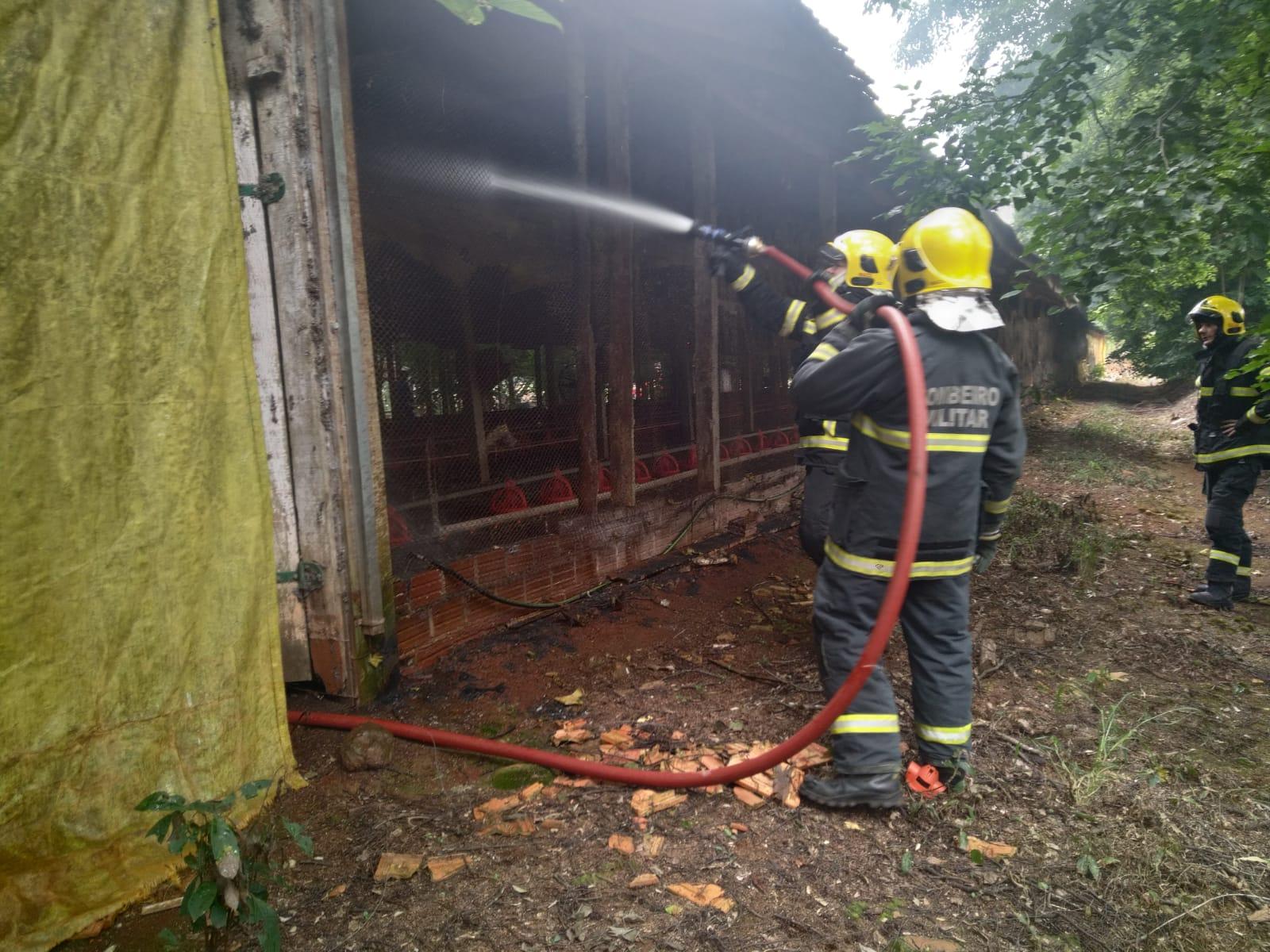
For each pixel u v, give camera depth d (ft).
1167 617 13.83
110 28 6.27
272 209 8.88
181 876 6.45
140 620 6.55
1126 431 43.78
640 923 5.91
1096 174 13.83
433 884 6.40
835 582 7.75
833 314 9.28
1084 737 9.06
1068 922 6.01
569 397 17.78
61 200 5.98
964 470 7.36
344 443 9.24
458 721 9.65
